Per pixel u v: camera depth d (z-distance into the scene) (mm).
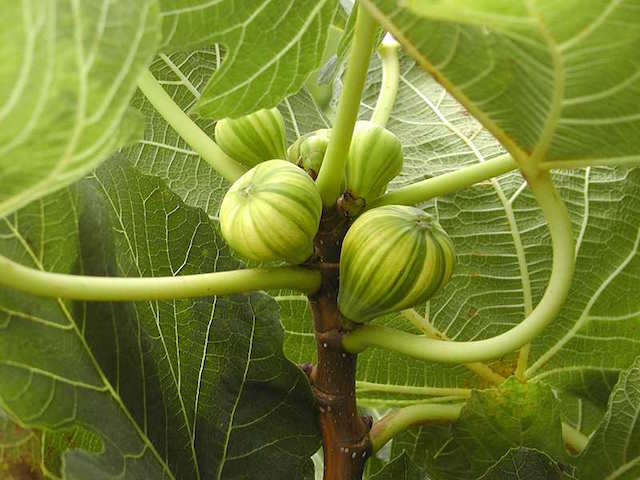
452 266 300
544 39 234
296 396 344
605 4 222
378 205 319
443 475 396
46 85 202
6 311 278
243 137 330
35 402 278
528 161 285
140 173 348
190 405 341
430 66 259
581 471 368
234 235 300
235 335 348
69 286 265
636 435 363
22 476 286
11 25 190
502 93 263
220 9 298
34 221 294
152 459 313
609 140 268
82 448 306
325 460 342
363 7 279
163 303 340
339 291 309
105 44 205
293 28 310
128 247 340
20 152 213
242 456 343
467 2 221
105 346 304
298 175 298
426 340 304
